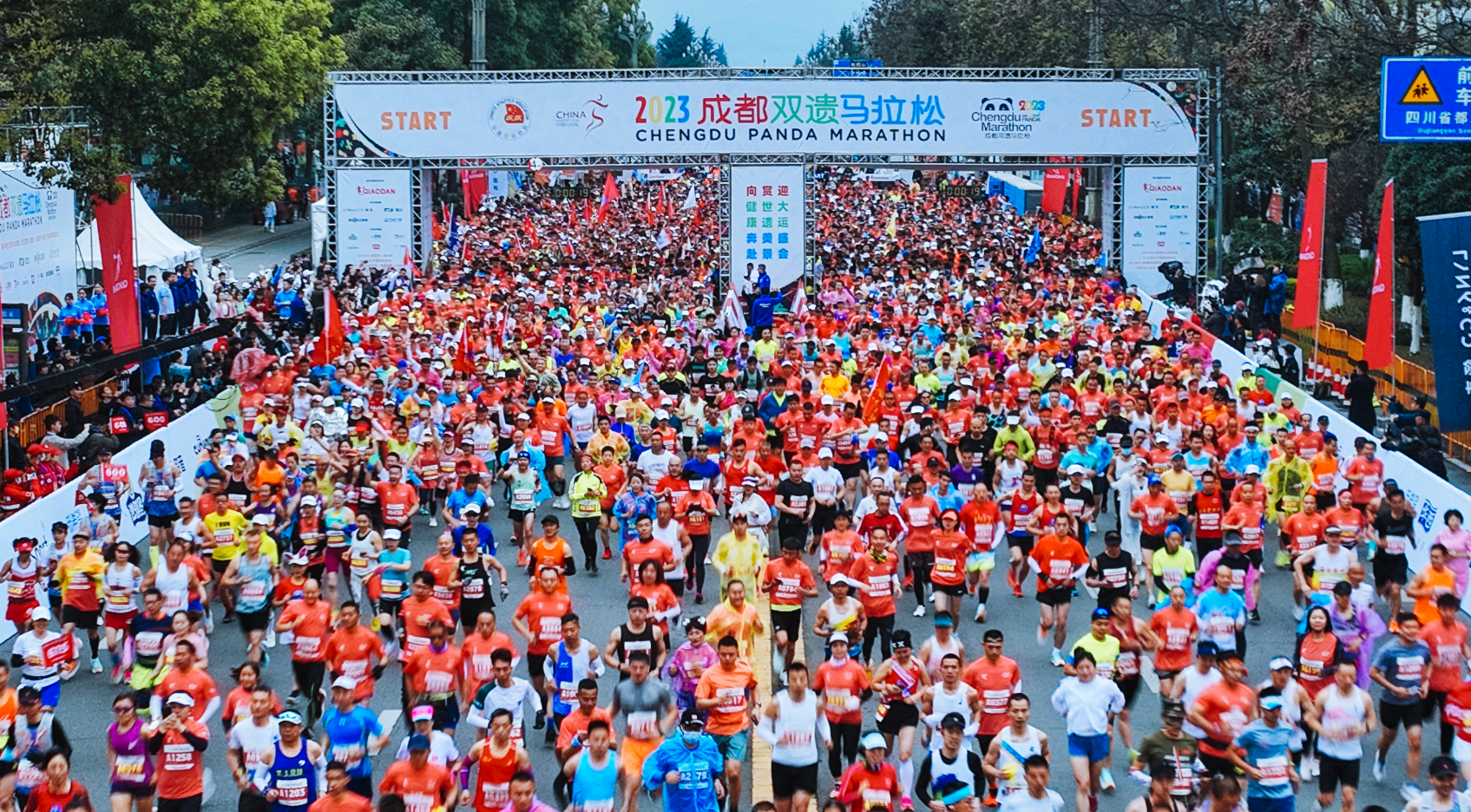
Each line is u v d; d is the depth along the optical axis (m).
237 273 48.44
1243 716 12.14
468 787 12.66
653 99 40.00
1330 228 43.66
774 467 20.84
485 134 40.25
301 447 21.94
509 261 43.16
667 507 17.11
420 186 41.28
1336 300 44.00
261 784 11.62
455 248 47.41
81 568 16.48
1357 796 13.53
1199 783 11.36
